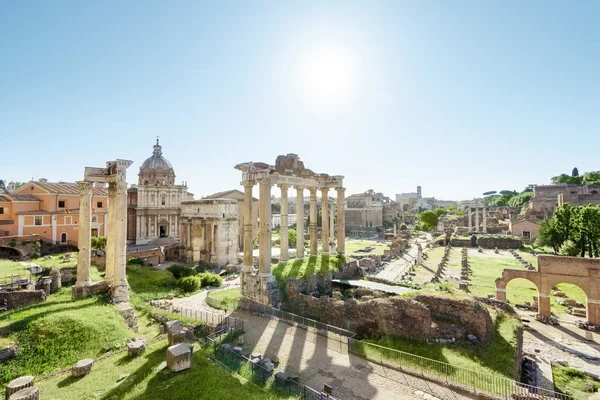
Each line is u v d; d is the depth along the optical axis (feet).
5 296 79.10
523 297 135.33
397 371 60.80
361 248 293.02
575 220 186.19
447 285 94.12
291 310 94.02
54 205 186.60
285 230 116.88
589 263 103.55
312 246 131.44
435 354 65.31
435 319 76.33
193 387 47.52
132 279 131.85
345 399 52.03
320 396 50.31
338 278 115.44
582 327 102.73
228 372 54.08
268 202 99.71
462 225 459.32
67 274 112.98
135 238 244.63
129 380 50.03
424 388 55.16
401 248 280.51
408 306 74.28
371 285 102.83
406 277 173.58
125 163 95.25
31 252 162.20
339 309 83.92
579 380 72.79
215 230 189.57
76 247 184.96
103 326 70.44
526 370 74.74
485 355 64.90
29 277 104.99
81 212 92.73
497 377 55.16
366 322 78.89
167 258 202.80
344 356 67.15
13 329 64.08
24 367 56.13
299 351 69.41
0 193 190.90
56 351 61.05
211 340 72.54
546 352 86.74
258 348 70.90
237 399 45.29
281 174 109.09
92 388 48.96
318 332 78.69
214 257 187.73
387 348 67.00
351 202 542.98
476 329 71.31
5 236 163.94
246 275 102.17
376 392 54.03
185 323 81.76
